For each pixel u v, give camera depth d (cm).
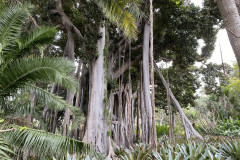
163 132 1229
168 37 1012
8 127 343
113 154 698
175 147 454
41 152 336
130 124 982
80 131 975
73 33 955
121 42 1037
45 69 380
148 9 880
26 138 326
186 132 932
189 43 978
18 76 381
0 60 385
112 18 497
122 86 1077
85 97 1109
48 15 870
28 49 486
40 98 518
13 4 496
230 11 345
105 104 805
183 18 849
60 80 391
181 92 1384
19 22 482
